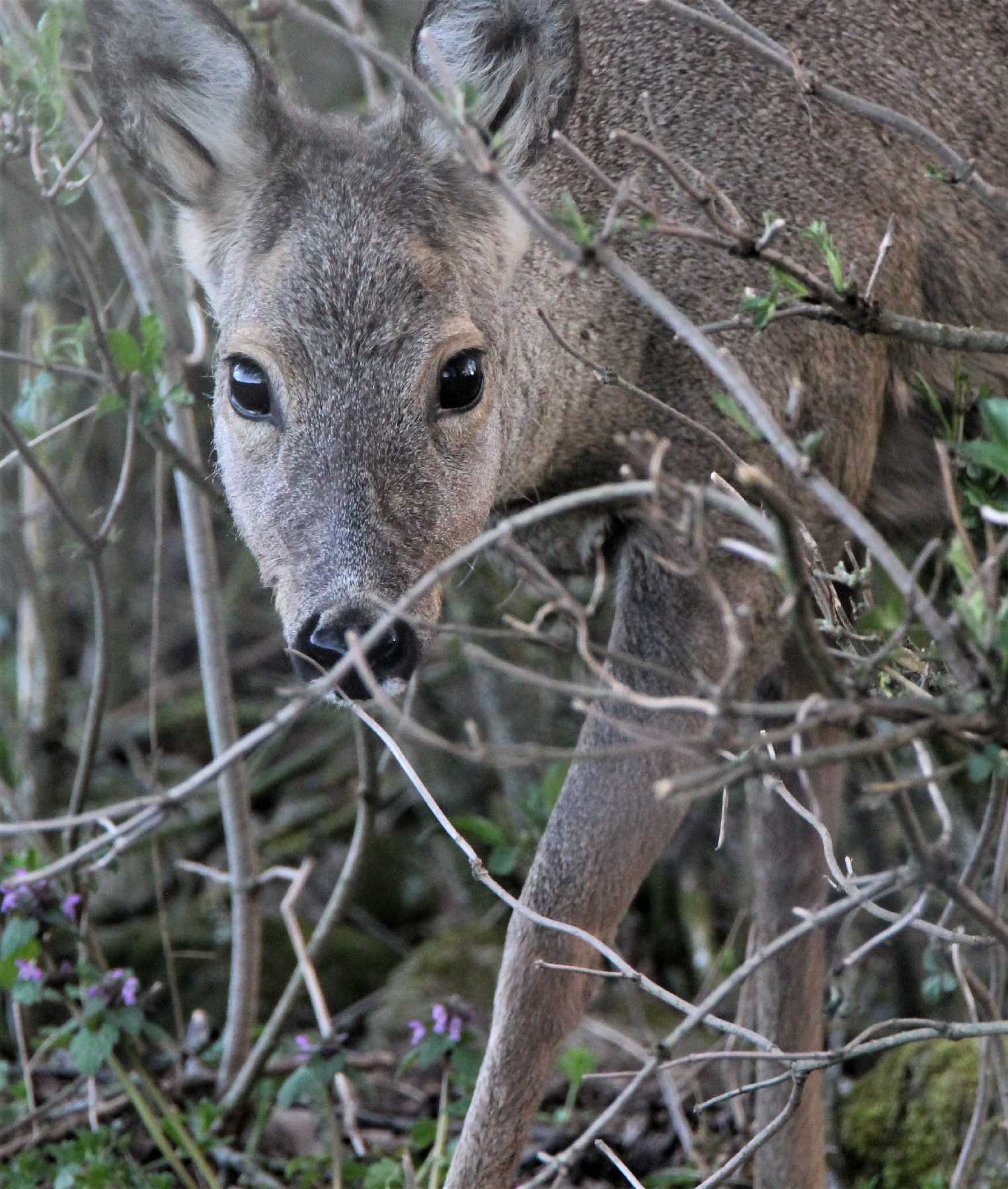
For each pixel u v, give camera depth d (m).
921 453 9.85
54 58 9.23
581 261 5.96
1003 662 5.54
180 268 11.06
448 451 8.31
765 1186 9.35
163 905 11.13
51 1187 9.63
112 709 15.29
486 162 5.98
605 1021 12.18
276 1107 10.54
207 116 8.95
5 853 12.32
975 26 9.78
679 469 8.96
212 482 10.96
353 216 8.46
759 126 9.24
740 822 13.16
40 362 10.10
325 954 13.02
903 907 11.35
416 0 14.91
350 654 5.88
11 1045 11.26
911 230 9.46
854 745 5.48
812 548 7.59
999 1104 9.55
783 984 9.60
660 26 9.48
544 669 13.00
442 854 13.74
